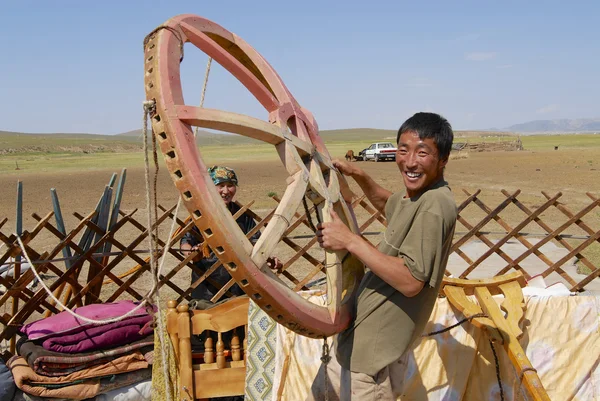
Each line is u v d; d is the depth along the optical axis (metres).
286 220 2.96
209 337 4.68
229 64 3.34
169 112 2.67
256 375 4.43
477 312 4.19
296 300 2.98
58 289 5.91
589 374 4.49
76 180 29.70
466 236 6.55
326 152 3.84
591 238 6.26
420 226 2.91
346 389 3.38
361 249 2.89
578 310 4.67
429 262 2.87
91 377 4.55
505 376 4.39
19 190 5.30
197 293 6.15
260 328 4.50
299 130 3.58
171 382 4.37
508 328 3.93
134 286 8.19
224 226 2.64
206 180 2.68
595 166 32.72
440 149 3.03
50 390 4.44
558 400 4.42
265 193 20.55
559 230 6.38
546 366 4.50
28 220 15.68
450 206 2.95
